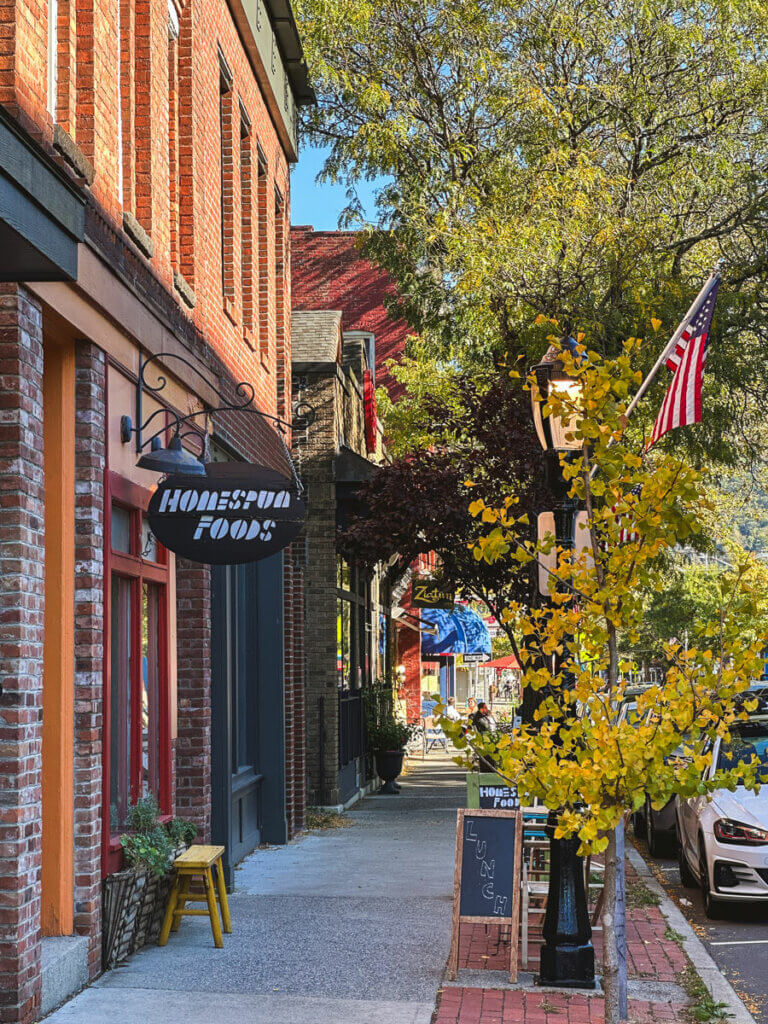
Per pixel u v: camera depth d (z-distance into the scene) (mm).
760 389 20125
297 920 10875
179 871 9703
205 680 11602
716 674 5855
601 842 5547
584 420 5887
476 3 24250
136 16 10586
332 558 21375
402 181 24906
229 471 9516
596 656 6004
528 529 15688
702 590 37906
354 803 23109
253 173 15875
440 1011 8055
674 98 22359
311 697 21000
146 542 10078
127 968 8891
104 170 9031
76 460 8547
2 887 6934
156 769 10516
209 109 13023
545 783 5660
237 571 15781
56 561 8453
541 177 20391
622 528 5930
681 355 11094
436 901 11875
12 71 7051
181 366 11164
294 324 22312
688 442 19109
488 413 17312
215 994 8250
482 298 19422
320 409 21578
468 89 24359
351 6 24625
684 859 13609
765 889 11656
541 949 8891
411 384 28547
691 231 21297
